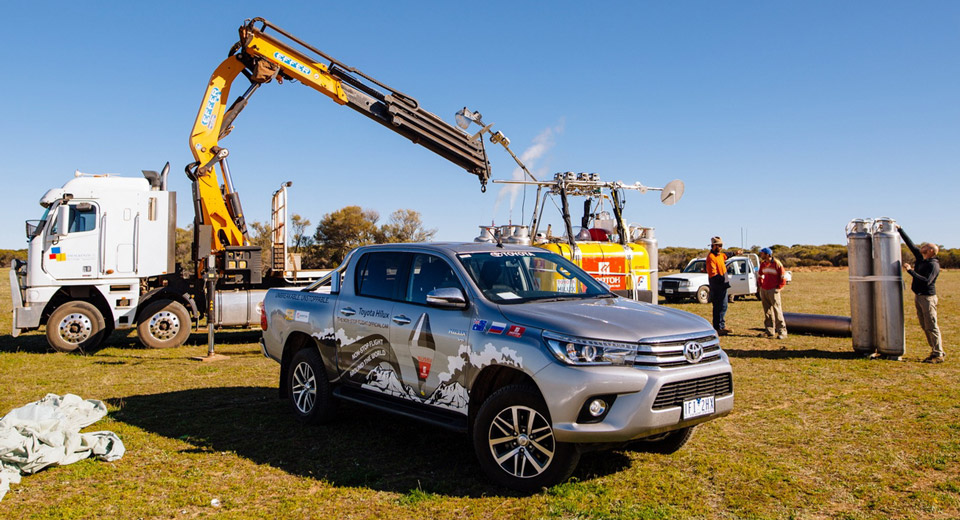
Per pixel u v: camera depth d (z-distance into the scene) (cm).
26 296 1173
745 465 500
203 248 1275
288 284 1406
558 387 419
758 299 2441
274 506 430
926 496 434
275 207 1458
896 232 986
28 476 486
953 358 982
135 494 452
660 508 414
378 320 564
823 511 411
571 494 434
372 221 4831
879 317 990
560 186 1375
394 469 505
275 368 1002
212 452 551
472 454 544
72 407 597
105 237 1214
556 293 540
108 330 1252
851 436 579
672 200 1473
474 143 1374
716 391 454
